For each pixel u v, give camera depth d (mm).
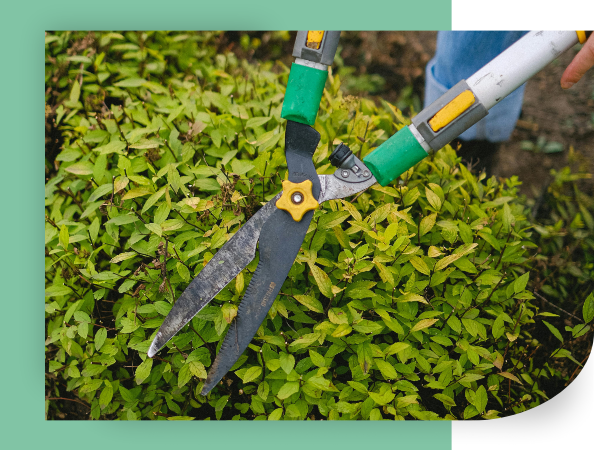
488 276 1604
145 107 2004
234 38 2996
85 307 1655
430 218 1598
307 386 1437
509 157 3053
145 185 1635
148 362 1470
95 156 1837
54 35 2205
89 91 2123
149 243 1553
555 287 2211
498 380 1613
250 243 1374
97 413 1661
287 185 1357
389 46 3588
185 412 1646
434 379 1515
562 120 3219
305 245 1524
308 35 1344
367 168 1386
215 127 1828
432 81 2504
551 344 1968
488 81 1280
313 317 1637
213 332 1524
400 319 1558
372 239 1579
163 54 2338
